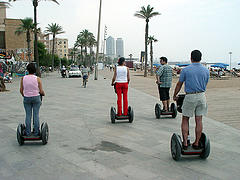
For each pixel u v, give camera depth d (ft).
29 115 17.28
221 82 87.56
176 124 23.41
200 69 13.66
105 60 508.12
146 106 34.55
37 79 16.93
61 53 524.52
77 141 18.04
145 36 130.00
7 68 111.24
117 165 13.60
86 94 48.93
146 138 18.79
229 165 13.64
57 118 26.17
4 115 27.89
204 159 14.48
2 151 15.97
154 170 12.94
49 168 13.23
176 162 14.06
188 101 13.75
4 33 170.81
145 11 124.77
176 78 122.31
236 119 25.44
